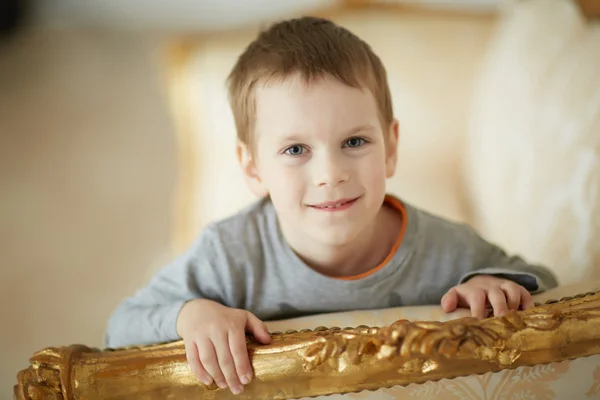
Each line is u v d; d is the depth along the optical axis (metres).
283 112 0.75
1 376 1.38
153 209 1.94
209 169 1.47
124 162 2.15
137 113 2.38
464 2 1.89
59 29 2.78
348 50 0.79
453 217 1.42
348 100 0.74
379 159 0.77
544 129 1.19
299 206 0.76
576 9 1.24
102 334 1.47
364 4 1.58
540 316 0.63
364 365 0.62
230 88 0.89
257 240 0.86
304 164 0.75
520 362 0.62
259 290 0.86
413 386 0.65
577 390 0.66
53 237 1.84
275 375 0.64
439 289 0.89
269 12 2.36
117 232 1.85
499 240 1.33
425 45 1.53
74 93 2.49
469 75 1.52
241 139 0.86
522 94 1.29
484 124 1.41
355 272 0.89
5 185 2.07
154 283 0.88
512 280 0.80
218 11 2.47
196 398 0.66
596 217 1.02
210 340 0.67
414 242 0.86
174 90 1.54
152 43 2.64
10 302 1.61
